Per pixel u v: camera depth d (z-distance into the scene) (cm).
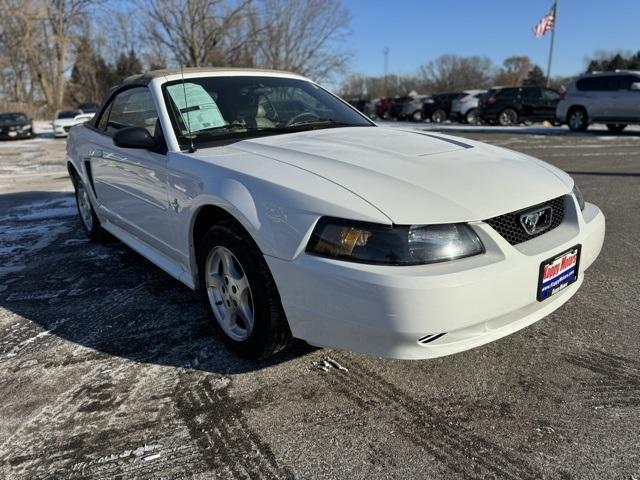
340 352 274
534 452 201
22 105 4697
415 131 348
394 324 200
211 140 305
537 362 262
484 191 229
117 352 282
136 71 3653
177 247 306
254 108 340
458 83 7119
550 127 1894
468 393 238
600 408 226
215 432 217
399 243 202
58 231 538
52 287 378
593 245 262
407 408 229
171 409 232
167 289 368
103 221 455
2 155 1510
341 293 205
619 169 834
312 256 213
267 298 235
